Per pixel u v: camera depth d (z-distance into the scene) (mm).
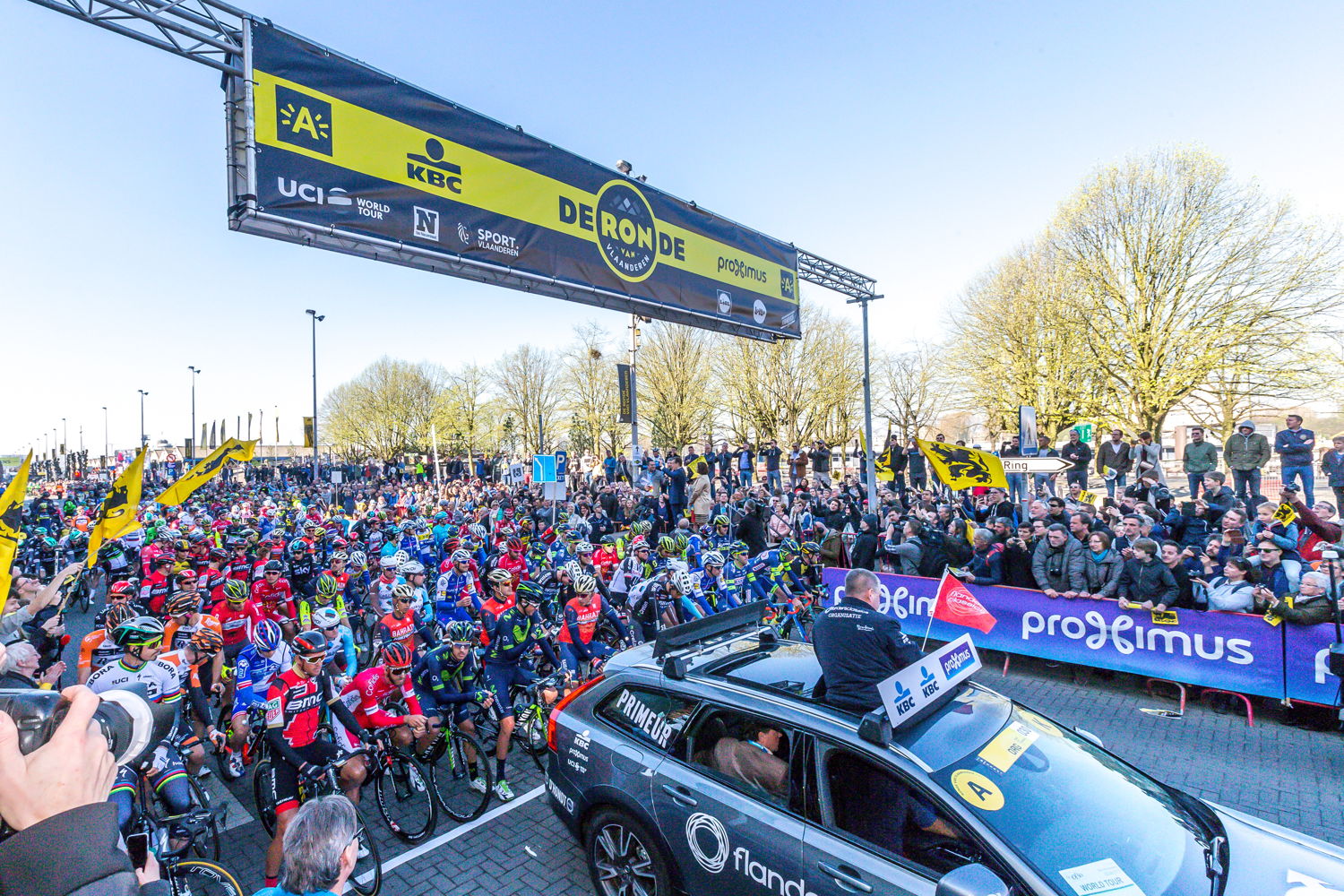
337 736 5254
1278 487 20438
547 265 9055
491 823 5520
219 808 5930
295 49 6750
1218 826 3277
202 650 5949
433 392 61594
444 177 7969
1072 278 25266
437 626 9219
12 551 3508
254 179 6363
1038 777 3244
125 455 53531
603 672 4684
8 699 1537
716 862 3527
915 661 3643
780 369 34344
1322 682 6613
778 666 4219
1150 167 23656
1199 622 7324
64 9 5449
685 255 11250
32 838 1259
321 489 33625
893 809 3111
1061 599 8312
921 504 15750
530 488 25609
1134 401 24312
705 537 15000
